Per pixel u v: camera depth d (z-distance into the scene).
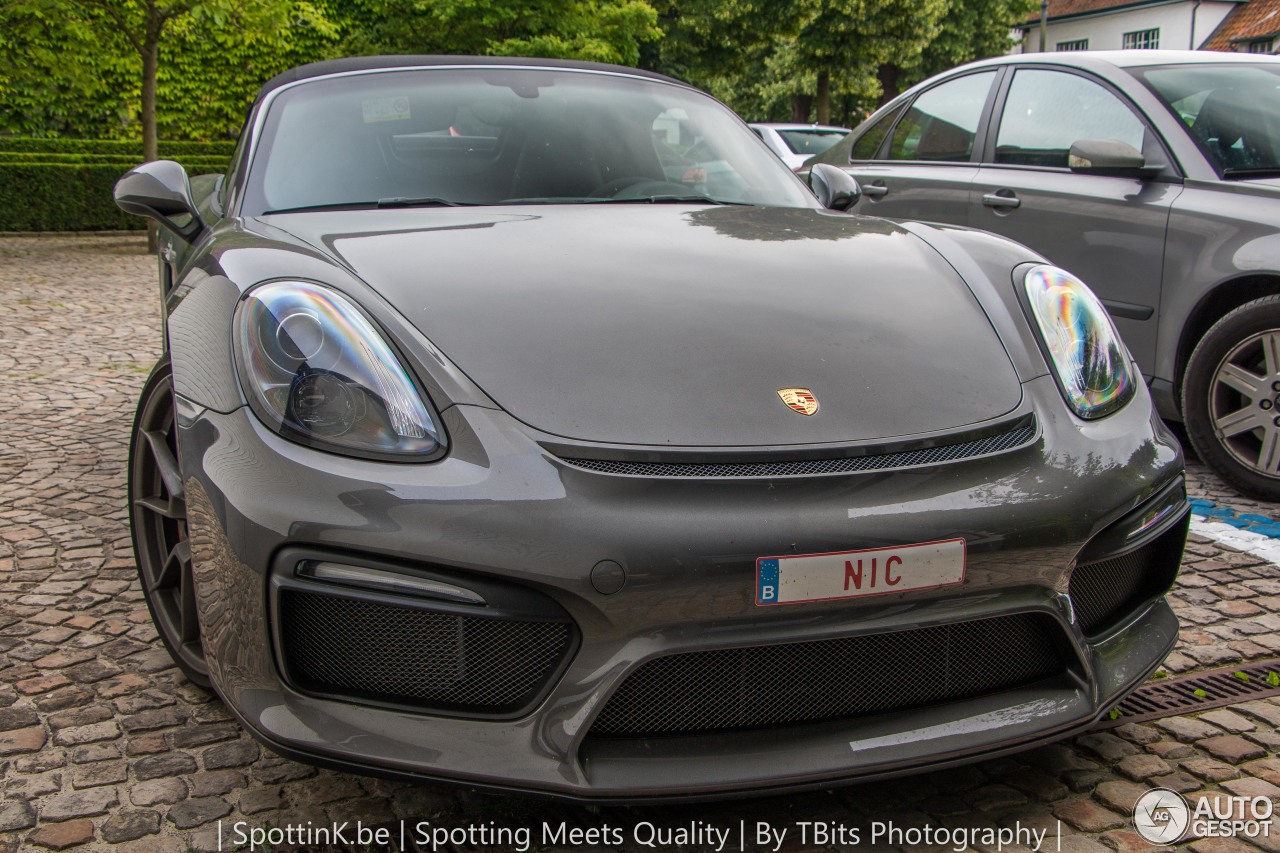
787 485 1.65
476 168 2.72
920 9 19.55
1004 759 2.06
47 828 1.83
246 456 1.70
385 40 17.89
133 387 5.38
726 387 1.78
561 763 1.61
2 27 12.21
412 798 1.92
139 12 12.27
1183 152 3.96
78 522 3.41
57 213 14.28
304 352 1.75
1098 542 1.83
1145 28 42.06
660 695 1.66
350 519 1.62
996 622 1.78
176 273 2.93
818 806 1.92
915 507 1.68
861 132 5.61
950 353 1.97
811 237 2.40
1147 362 3.95
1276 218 3.55
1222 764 2.04
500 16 17.14
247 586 1.68
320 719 1.67
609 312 1.93
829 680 1.71
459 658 1.65
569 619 1.61
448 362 1.77
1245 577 2.99
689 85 3.37
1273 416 3.50
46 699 2.28
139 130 18.02
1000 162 4.68
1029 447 1.81
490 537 1.59
